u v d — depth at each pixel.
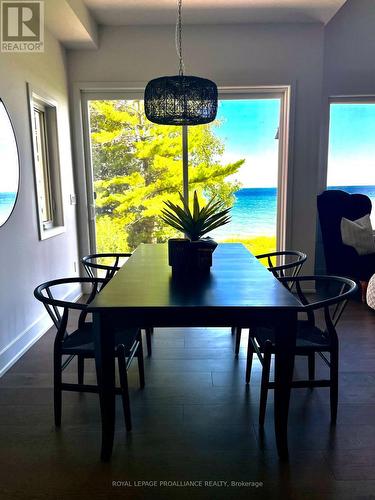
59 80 3.47
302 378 2.21
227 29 3.63
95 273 4.15
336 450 1.63
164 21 3.54
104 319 1.47
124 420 1.84
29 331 2.71
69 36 3.34
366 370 2.32
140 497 1.40
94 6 3.21
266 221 4.11
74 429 1.77
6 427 1.79
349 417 1.86
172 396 2.04
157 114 2.33
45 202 3.46
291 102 3.75
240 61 3.68
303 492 1.42
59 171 3.49
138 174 4.00
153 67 3.69
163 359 2.49
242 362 2.44
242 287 1.70
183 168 3.97
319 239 4.42
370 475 1.50
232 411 1.91
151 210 4.06
